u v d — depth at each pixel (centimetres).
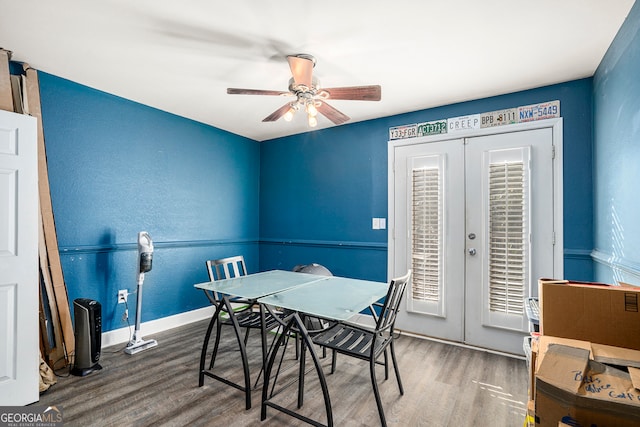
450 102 309
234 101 312
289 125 388
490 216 289
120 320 301
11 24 188
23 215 202
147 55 225
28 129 207
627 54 176
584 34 195
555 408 97
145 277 322
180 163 355
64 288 252
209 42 208
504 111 287
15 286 197
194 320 365
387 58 227
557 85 265
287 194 434
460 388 223
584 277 253
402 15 179
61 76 258
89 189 279
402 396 212
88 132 279
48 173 254
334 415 192
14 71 235
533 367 132
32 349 202
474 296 296
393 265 343
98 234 285
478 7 172
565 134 261
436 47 212
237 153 427
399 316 337
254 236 453
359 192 370
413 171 331
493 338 287
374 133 360
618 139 191
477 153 297
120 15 180
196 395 211
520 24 186
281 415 192
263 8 174
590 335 126
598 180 234
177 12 178
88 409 194
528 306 196
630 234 172
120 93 293
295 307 180
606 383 96
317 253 402
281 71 249
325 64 236
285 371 248
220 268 398
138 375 237
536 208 271
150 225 326
